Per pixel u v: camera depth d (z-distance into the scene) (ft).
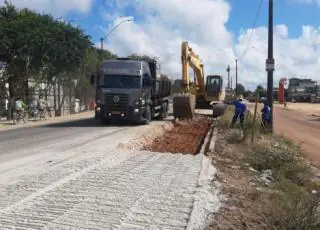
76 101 157.99
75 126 84.48
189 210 23.82
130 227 20.94
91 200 25.55
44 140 59.31
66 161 39.63
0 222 21.40
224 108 121.29
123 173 33.99
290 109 209.97
